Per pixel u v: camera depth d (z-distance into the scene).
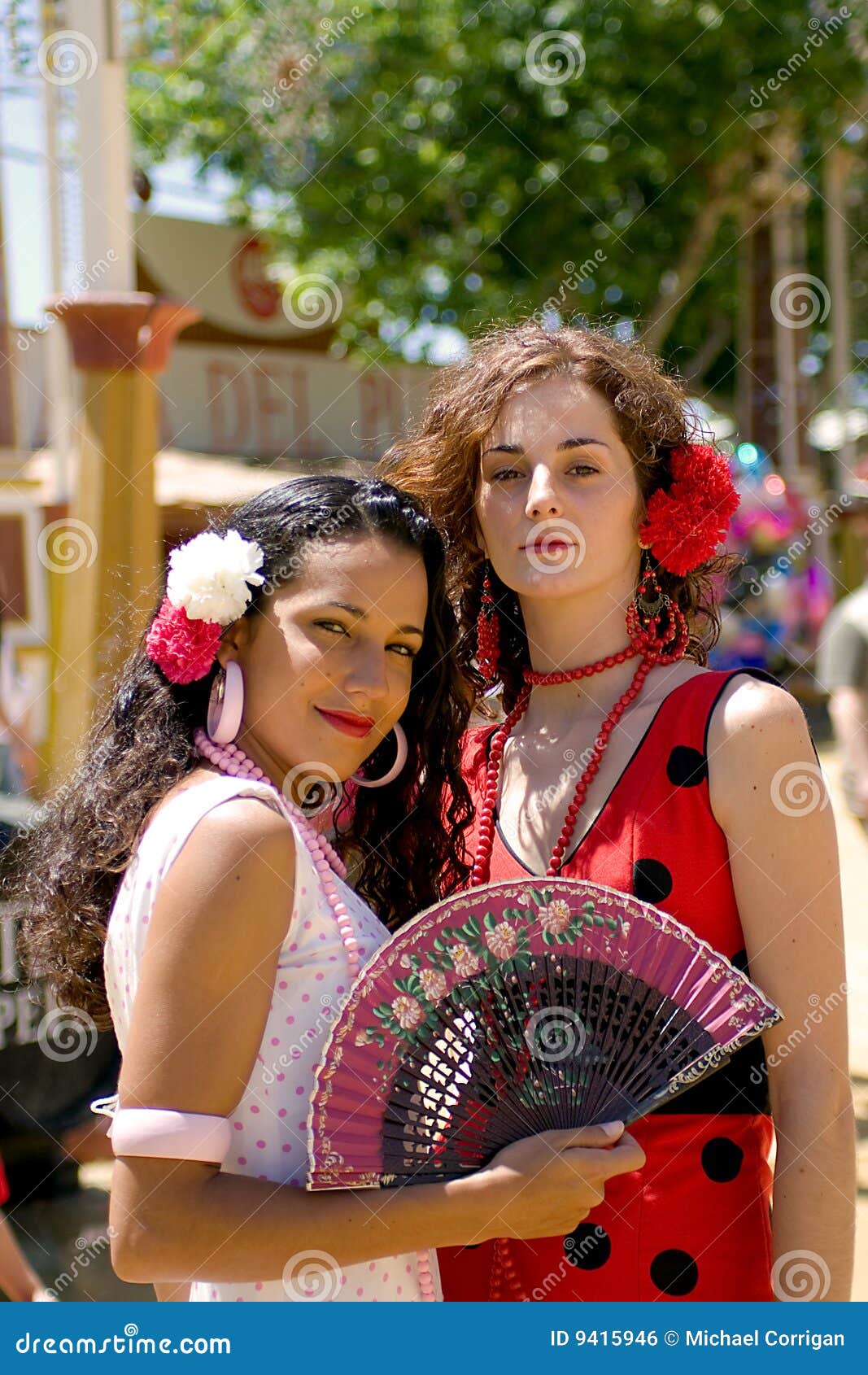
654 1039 2.06
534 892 2.11
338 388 16.58
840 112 14.52
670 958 2.08
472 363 2.60
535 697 2.63
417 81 13.84
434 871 2.57
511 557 2.41
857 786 5.35
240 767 2.12
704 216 14.78
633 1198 2.22
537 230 13.92
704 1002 2.06
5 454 11.00
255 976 1.94
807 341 18.27
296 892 2.03
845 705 5.37
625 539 2.44
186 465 13.30
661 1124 2.23
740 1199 2.26
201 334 15.44
